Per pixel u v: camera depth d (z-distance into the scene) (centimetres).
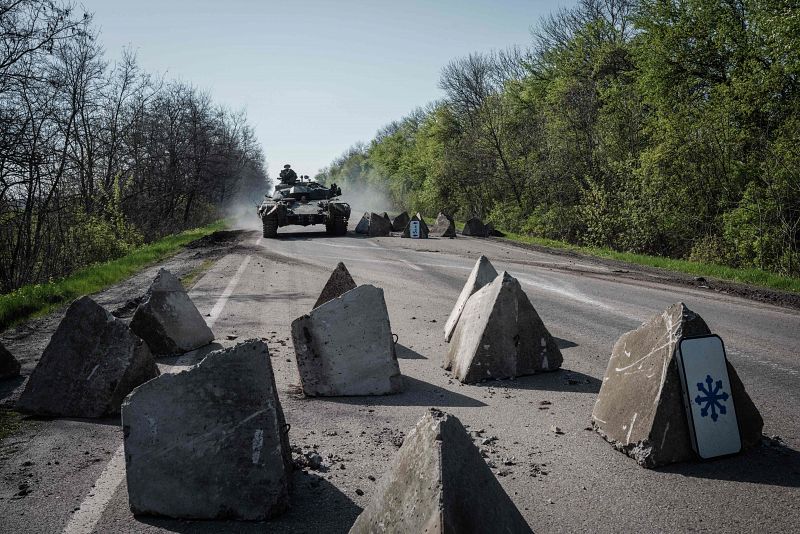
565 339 841
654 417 438
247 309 1059
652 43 2770
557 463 437
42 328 912
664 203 2381
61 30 1644
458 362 686
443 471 264
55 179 1873
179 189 3975
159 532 351
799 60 2011
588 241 2636
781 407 556
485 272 862
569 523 351
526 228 3781
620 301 1140
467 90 4862
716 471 423
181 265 1733
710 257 2145
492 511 275
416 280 1430
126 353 572
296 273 1553
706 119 2341
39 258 1867
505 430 505
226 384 389
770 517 357
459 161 4678
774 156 1992
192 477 373
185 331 785
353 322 623
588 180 2639
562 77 4150
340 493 393
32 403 564
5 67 1592
